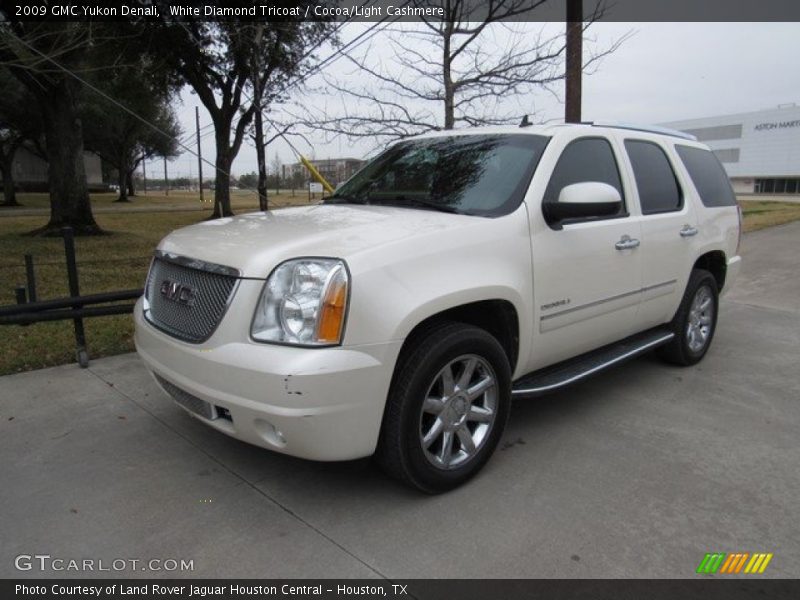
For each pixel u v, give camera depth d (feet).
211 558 8.77
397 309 9.09
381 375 9.04
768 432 13.10
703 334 17.67
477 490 10.60
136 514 9.79
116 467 11.24
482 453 10.85
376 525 9.54
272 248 9.43
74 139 53.47
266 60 33.40
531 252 11.30
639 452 12.09
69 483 10.69
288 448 9.05
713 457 11.91
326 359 8.61
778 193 284.00
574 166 12.80
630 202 14.06
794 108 272.10
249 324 9.10
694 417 13.85
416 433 9.64
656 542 9.20
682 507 10.15
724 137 299.58
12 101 103.91
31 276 20.13
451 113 27.25
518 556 8.84
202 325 9.67
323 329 8.74
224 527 9.48
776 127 279.28
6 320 15.16
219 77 62.13
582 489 10.67
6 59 40.50
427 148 14.32
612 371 17.02
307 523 9.58
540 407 14.38
